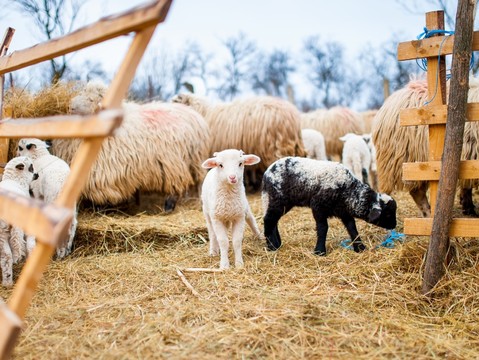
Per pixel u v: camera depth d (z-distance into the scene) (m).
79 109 6.79
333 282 4.14
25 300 1.96
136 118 7.34
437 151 4.04
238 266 4.61
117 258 5.28
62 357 2.87
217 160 4.53
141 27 2.02
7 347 1.87
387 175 5.71
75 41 2.34
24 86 7.30
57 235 1.85
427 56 4.02
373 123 5.91
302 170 5.11
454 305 3.63
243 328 3.17
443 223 3.81
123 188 7.09
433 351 2.94
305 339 3.02
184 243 5.77
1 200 2.24
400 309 3.64
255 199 8.62
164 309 3.56
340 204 5.00
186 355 2.83
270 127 8.78
